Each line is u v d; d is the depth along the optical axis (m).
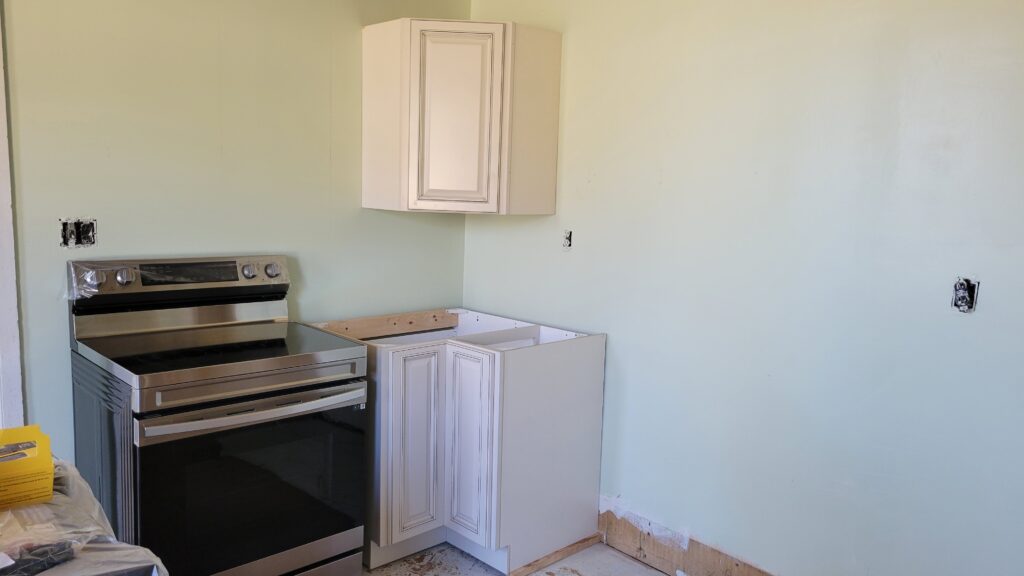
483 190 2.74
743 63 2.32
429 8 3.04
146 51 2.28
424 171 2.71
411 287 3.14
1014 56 1.80
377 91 2.79
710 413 2.49
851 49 2.08
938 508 1.99
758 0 2.28
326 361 2.22
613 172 2.72
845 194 2.12
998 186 1.84
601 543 2.86
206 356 2.09
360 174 2.89
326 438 2.27
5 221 2.06
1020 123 1.80
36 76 2.08
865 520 2.14
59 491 1.25
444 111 2.69
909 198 1.99
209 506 2.01
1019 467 1.84
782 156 2.25
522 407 2.49
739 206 2.36
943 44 1.92
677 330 2.56
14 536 1.05
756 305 2.34
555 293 2.97
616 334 2.76
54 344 2.20
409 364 2.46
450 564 2.63
